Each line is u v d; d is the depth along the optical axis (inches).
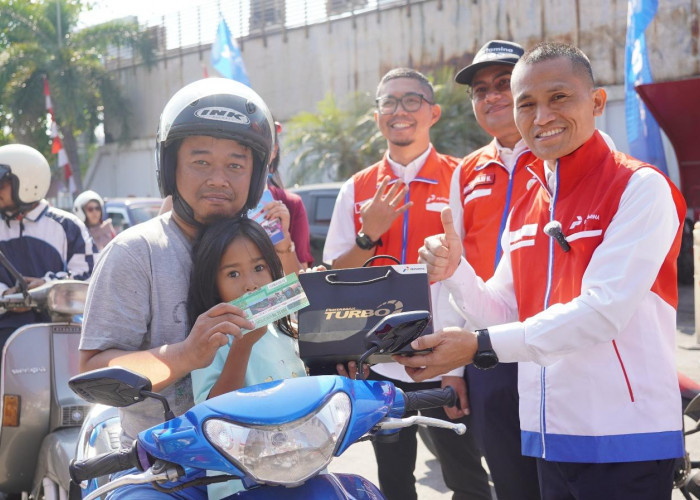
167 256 93.2
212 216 95.8
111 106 1131.9
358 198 162.4
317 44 932.0
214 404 74.7
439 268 106.7
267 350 91.8
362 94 788.0
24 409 150.9
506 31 768.9
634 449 95.1
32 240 177.9
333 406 75.3
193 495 84.5
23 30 1107.9
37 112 1094.4
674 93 483.8
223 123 94.8
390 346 85.0
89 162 1353.3
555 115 99.7
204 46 1077.8
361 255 147.1
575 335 93.1
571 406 97.8
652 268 92.8
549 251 104.0
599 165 100.4
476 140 698.2
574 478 99.7
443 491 183.8
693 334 336.2
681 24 644.1
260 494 77.4
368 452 213.6
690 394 131.9
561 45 101.9
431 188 156.0
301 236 181.2
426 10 829.8
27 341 152.9
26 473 154.2
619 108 695.1
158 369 82.4
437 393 88.0
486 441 131.8
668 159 601.9
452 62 813.9
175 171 97.4
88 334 89.1
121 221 461.1
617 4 691.4
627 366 96.0
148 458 74.7
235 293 91.7
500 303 114.6
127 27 1117.1
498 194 139.9
